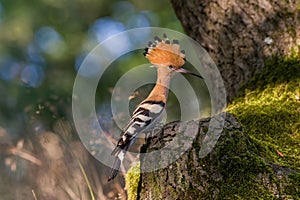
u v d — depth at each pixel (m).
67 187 7.61
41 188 7.72
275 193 5.62
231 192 5.66
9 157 8.16
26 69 17.31
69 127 8.34
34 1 21.05
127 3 22.00
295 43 8.70
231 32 9.46
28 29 20.94
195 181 5.80
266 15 9.08
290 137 7.20
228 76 9.41
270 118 7.61
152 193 6.12
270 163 5.98
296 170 5.94
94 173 7.61
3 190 7.82
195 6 10.05
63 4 21.34
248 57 9.12
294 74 8.38
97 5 21.73
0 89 13.41
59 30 21.31
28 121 8.82
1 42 20.45
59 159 7.83
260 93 8.48
